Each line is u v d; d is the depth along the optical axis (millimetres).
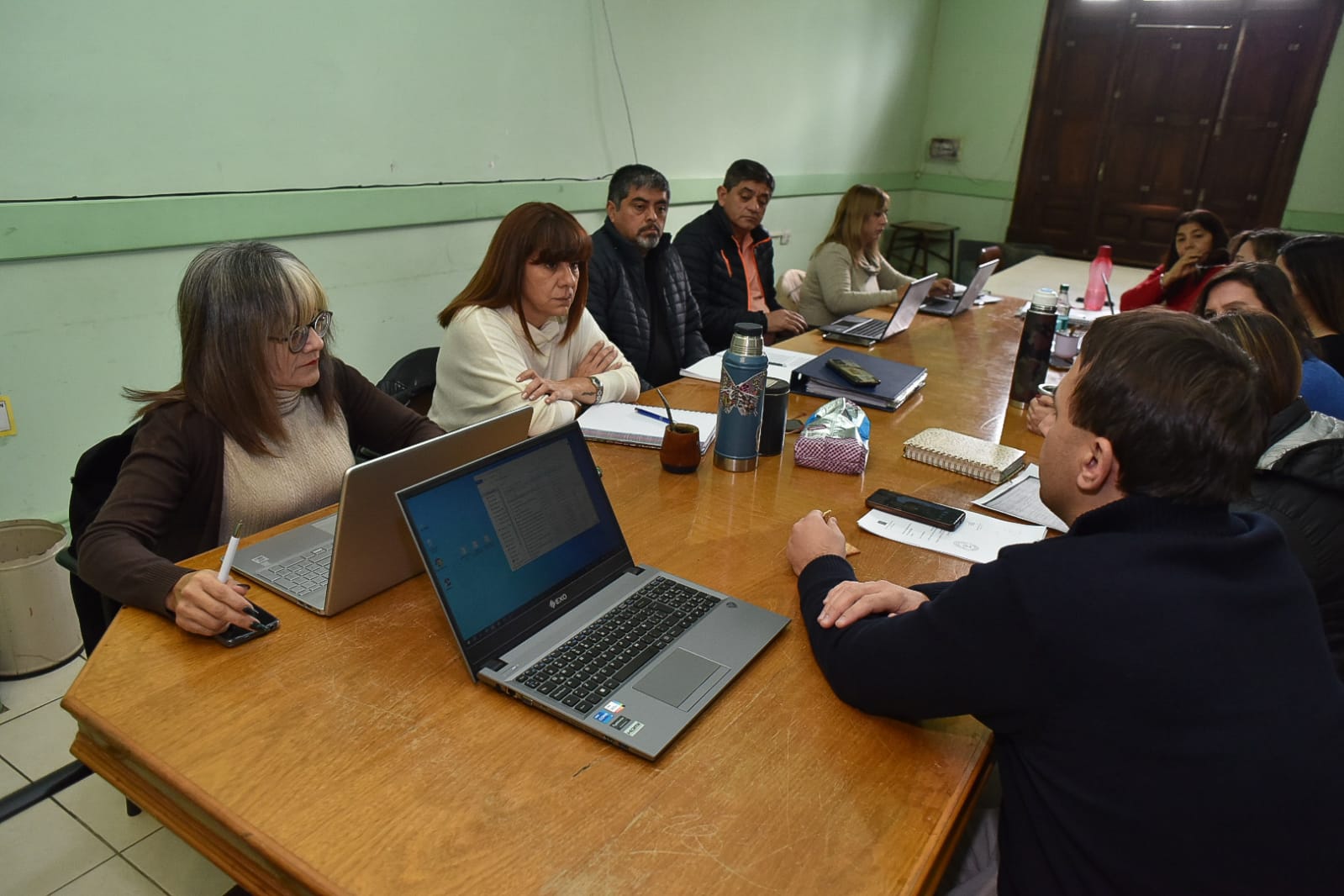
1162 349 748
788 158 5219
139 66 2184
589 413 1830
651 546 1286
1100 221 6242
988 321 3148
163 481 1261
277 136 2543
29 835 1608
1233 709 681
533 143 3422
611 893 691
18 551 2117
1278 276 1765
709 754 859
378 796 783
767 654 1035
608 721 874
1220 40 5527
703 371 2217
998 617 761
